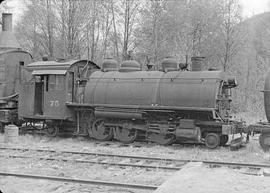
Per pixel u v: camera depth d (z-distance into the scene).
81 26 37.31
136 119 18.14
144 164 13.04
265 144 15.77
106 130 18.98
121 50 39.50
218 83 16.59
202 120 16.98
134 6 37.97
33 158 13.80
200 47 37.34
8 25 27.56
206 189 8.45
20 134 21.19
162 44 36.41
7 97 22.80
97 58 39.59
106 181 10.03
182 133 16.78
